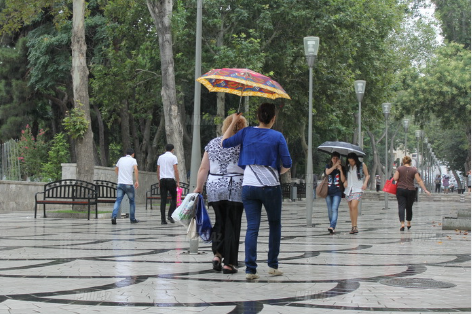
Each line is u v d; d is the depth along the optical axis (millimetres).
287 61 31250
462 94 46344
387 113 32469
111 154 47062
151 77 31297
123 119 36188
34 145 29703
